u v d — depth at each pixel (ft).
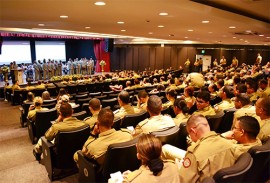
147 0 11.47
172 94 14.82
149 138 5.32
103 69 71.77
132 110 12.97
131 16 16.97
